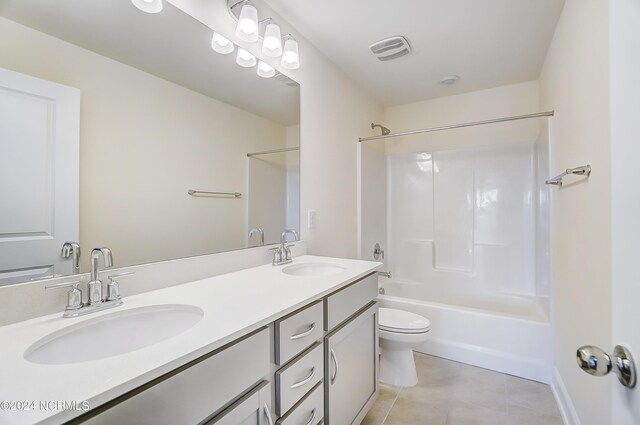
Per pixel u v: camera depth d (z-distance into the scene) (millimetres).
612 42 576
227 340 753
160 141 1267
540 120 2516
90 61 1049
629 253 509
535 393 1870
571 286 1546
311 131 2117
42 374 582
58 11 973
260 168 1743
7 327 813
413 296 3166
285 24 1854
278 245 1821
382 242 3246
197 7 1399
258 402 868
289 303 1007
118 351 911
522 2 1685
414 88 2896
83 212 1021
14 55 881
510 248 2838
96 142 1062
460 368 2168
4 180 857
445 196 3139
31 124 910
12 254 865
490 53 2250
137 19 1188
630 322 501
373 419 1649
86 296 990
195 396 688
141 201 1192
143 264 1168
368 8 1739
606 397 1089
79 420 513
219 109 1516
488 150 2938
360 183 2768
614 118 569
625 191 523
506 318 2109
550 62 2123
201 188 1429
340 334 1296
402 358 1989
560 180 1733
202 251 1423
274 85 1819
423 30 1960
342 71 2514
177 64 1328
